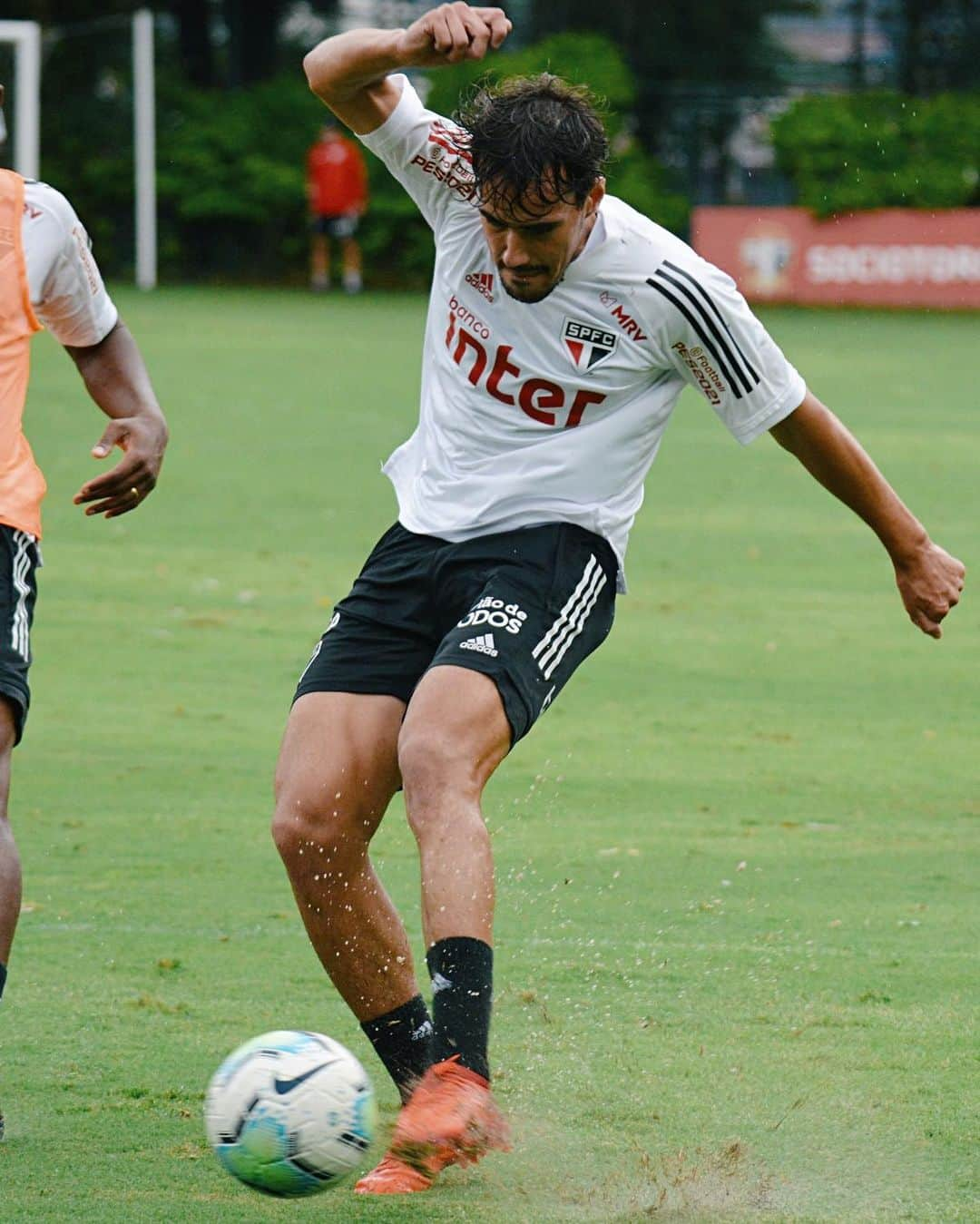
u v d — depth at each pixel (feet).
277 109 465.06
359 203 439.22
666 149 463.42
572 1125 45.57
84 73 463.01
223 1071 39.96
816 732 89.92
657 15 477.36
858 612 118.73
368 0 488.02
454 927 40.60
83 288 50.26
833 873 68.39
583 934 61.16
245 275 470.80
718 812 76.33
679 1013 53.98
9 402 47.62
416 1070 45.91
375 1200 41.01
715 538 144.05
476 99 45.50
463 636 44.11
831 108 431.43
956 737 89.61
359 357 284.20
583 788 79.61
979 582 129.18
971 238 411.75
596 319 45.21
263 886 65.87
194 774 80.33
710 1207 40.75
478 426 46.47
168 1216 39.58
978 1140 44.73
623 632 111.96
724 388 46.44
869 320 378.94
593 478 46.44
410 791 42.32
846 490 47.96
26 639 47.29
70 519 143.64
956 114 425.28
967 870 69.00
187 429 198.70
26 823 72.74
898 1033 52.42
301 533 140.46
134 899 63.82
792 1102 47.06
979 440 205.16
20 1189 40.93
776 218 411.34
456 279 46.21
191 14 488.85
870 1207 40.81
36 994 54.49
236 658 102.12
